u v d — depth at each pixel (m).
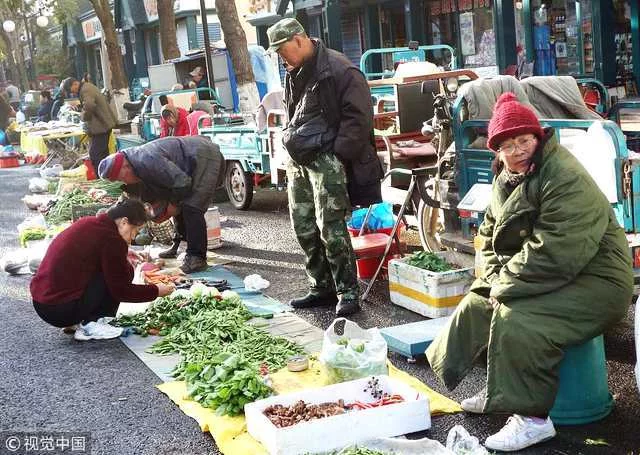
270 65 18.39
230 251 9.52
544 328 4.22
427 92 7.78
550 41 16.59
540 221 4.32
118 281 6.38
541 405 4.22
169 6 21.03
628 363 5.37
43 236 10.09
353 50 21.91
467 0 18.55
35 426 5.08
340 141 6.46
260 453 4.36
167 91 17.73
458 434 4.20
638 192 5.83
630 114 10.31
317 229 7.00
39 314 6.45
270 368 5.61
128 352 6.27
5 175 18.81
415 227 9.30
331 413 4.54
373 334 5.25
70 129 18.91
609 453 4.25
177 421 4.98
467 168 7.10
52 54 45.28
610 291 4.33
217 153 8.48
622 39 15.48
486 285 4.63
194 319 6.54
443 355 4.66
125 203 6.44
